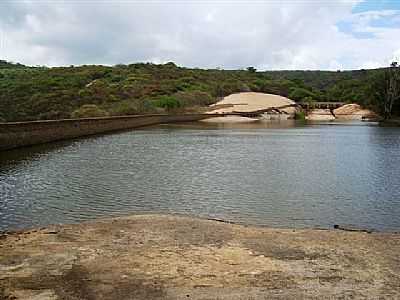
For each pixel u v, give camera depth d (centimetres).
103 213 1040
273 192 1285
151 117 5009
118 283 567
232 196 1227
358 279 590
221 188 1334
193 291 545
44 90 6044
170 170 1677
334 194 1270
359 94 8756
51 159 1958
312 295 538
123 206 1108
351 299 528
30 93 5806
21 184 1368
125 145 2652
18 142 2322
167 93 7675
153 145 2664
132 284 564
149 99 6800
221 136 3428
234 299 524
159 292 541
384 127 4872
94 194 1235
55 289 548
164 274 598
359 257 676
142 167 1750
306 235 792
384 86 6769
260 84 10219
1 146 2138
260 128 4569
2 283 564
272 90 9994
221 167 1767
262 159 2034
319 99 9731
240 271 613
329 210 1090
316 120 6775
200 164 1847
